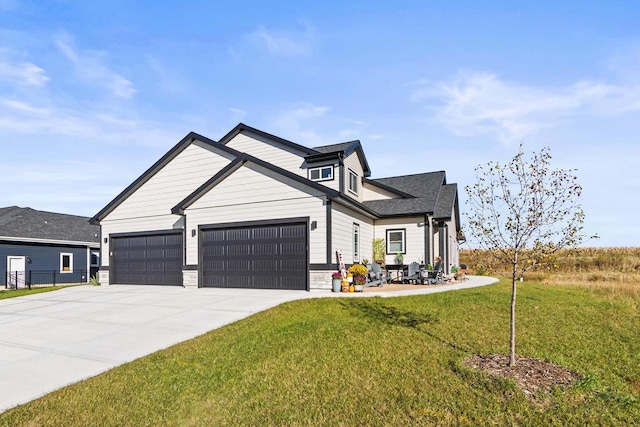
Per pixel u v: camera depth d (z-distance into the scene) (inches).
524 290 518.9
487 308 371.6
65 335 322.0
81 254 1051.9
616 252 1334.9
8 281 881.5
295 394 194.2
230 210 594.6
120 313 405.1
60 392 205.5
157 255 698.8
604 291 548.4
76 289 654.5
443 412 169.3
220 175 597.9
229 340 287.4
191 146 700.7
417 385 197.6
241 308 398.6
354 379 208.2
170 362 246.4
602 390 185.9
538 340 269.7
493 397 181.3
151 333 320.5
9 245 890.1
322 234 525.3
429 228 703.1
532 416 163.6
